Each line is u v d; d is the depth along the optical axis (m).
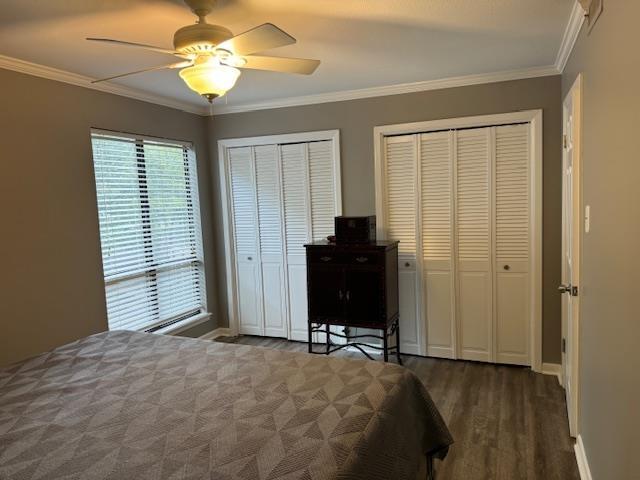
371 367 2.09
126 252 3.68
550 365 3.57
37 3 1.99
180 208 4.30
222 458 1.40
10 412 1.75
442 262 3.86
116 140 3.58
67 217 3.13
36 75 2.92
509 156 3.57
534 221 3.50
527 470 2.37
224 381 1.98
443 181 3.79
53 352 2.38
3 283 2.73
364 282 3.58
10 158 2.77
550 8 2.24
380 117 3.90
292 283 4.45
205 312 4.58
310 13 2.21
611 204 1.65
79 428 1.61
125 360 2.26
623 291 1.50
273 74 3.32
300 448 1.44
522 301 3.65
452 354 3.90
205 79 1.97
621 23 1.48
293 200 4.34
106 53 2.70
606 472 1.80
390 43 2.70
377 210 3.99
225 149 4.53
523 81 3.44
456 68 3.30
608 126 1.68
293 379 1.97
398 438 1.73
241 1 2.05
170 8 2.07
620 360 1.55
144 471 1.35
